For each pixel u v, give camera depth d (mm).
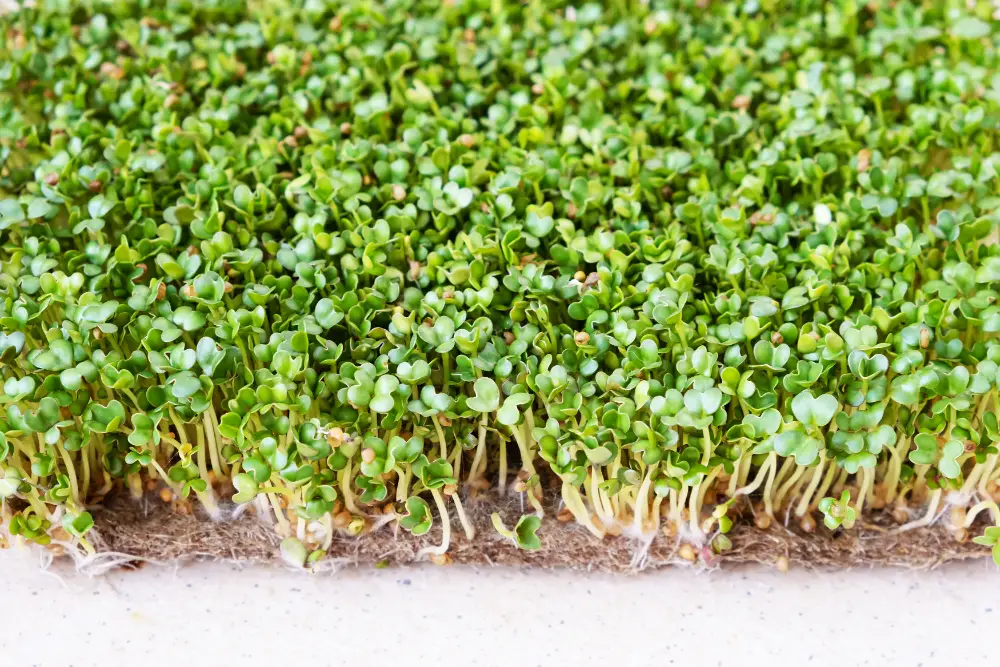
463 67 468
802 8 495
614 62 488
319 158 439
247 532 411
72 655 397
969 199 438
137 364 398
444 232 424
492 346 403
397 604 407
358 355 405
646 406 402
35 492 403
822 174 435
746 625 402
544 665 396
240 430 390
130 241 431
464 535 411
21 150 454
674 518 407
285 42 485
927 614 403
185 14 495
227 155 445
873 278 415
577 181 430
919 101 467
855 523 411
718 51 475
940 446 403
